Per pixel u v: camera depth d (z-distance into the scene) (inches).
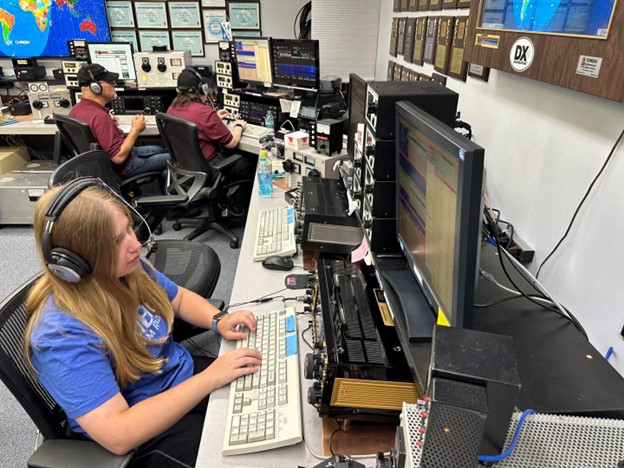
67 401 34.7
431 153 32.3
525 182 50.8
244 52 129.1
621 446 23.0
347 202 65.5
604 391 29.7
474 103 62.4
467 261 27.8
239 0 156.0
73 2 151.8
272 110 126.8
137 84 145.6
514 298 39.5
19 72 145.9
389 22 113.9
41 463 34.9
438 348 21.1
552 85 44.9
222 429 36.0
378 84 46.9
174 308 52.2
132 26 159.5
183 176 111.0
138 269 44.9
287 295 53.3
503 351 21.1
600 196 39.2
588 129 40.3
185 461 40.2
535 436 23.3
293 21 159.6
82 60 145.3
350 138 73.5
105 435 34.6
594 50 35.7
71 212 34.6
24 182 128.9
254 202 79.7
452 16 69.3
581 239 41.9
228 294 101.5
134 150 135.1
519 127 51.5
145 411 36.2
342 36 126.6
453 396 19.1
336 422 37.0
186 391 38.1
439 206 32.1
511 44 47.2
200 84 120.0
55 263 34.6
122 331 39.6
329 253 60.1
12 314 38.3
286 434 34.2
